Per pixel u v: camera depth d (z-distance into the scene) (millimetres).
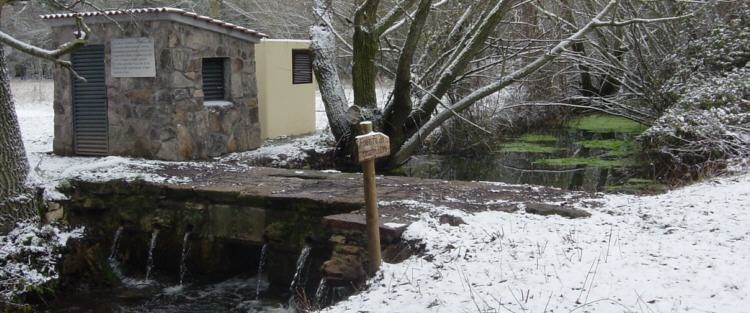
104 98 11281
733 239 5715
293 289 7316
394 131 12891
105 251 8875
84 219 8953
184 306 7535
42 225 8047
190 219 8352
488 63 16016
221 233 8180
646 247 5582
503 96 18469
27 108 21844
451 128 15984
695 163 11242
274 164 11516
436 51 14742
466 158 15578
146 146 10930
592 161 14281
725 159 10742
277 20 24203
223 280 8367
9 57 31484
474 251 5664
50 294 7637
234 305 7508
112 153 11273
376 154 5562
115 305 7617
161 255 8617
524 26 16969
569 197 7531
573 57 16703
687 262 5156
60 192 8664
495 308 4547
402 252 5953
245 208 8016
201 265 8352
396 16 12609
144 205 8711
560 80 19109
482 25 12445
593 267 5145
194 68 11070
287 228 7676
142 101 10906
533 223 6328
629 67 17547
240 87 12078
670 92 14359
